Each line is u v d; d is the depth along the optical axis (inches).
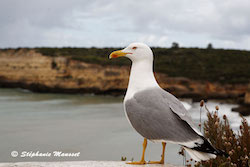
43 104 1219.9
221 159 155.9
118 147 500.7
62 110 1034.1
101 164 155.8
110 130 658.8
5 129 656.4
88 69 1721.2
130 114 145.8
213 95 1604.3
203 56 2289.6
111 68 1694.1
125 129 673.6
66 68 1744.6
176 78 1684.3
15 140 549.0
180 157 417.7
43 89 1765.5
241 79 1668.3
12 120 793.6
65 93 1742.1
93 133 624.4
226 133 166.6
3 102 1266.0
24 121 780.0
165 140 133.9
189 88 1638.8
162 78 1729.8
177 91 1647.4
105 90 1684.3
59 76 1742.1
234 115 1018.1
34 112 970.1
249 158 148.3
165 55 2303.2
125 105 150.3
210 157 125.2
